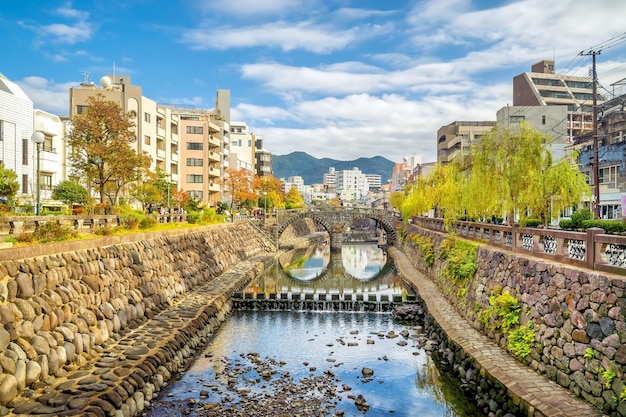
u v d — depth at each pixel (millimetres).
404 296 34812
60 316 15789
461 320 22922
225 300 31406
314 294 34312
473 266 23531
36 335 14125
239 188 79875
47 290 15680
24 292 14328
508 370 15031
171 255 31688
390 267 59625
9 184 26906
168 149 66750
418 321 29219
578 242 14523
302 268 59469
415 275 41094
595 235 13469
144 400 15359
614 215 40156
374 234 131875
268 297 34875
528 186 24219
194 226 43062
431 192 51344
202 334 23734
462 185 33344
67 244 18391
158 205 49750
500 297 17688
